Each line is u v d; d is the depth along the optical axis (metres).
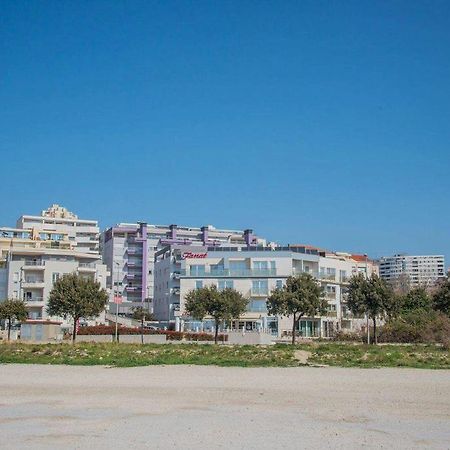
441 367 37.47
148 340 71.31
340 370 35.41
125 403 21.48
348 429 16.77
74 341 62.91
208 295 71.19
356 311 68.94
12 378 30.11
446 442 15.16
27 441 14.99
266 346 57.09
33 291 101.88
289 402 21.94
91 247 175.88
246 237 179.25
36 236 158.62
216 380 29.44
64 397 23.05
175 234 169.62
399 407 20.86
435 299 67.69
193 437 15.52
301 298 68.56
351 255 151.88
